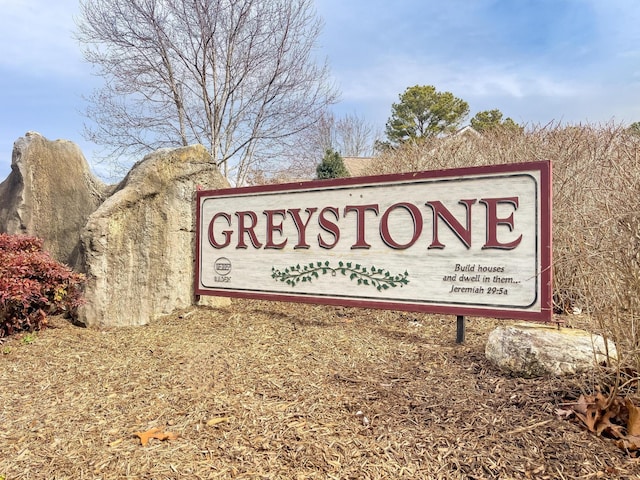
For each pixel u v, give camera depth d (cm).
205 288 542
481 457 212
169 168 523
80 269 529
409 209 416
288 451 223
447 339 400
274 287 496
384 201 430
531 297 356
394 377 310
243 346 395
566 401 253
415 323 462
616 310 252
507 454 213
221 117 1304
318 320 480
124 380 323
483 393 275
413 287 411
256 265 509
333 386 298
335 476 203
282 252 493
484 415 249
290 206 488
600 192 389
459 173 391
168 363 355
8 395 303
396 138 3053
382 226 430
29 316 444
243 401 281
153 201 507
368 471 206
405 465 210
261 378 317
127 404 283
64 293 454
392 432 237
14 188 606
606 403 232
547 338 300
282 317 495
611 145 566
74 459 223
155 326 475
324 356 360
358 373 320
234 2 1198
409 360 345
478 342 386
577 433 226
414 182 414
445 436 231
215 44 1241
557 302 473
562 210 483
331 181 462
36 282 432
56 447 235
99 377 331
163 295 514
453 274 392
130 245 487
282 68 1244
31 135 593
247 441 234
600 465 201
